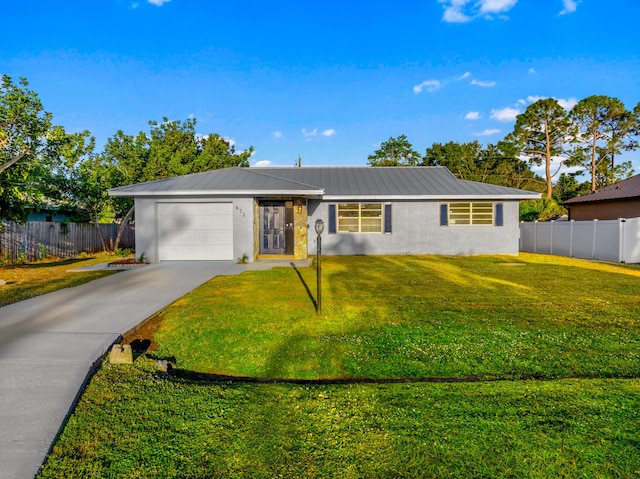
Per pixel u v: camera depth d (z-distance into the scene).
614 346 5.18
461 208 15.99
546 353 4.98
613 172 36.78
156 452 2.81
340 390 3.89
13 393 3.55
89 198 15.95
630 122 33.88
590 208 21.94
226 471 2.63
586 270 11.81
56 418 3.17
